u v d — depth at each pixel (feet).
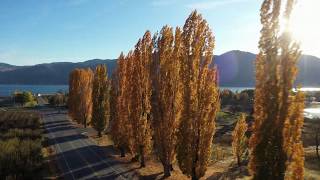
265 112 69.00
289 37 68.18
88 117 309.42
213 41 121.39
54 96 582.35
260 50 70.28
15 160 140.67
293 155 69.05
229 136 277.23
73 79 324.60
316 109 629.10
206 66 120.57
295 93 70.49
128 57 169.48
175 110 137.69
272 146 68.39
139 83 160.25
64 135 262.47
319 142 245.04
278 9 68.74
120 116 178.70
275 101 68.44
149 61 154.40
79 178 140.77
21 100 575.38
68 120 367.86
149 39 159.12
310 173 153.89
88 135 263.90
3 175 132.26
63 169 156.04
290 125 68.08
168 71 136.87
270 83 68.69
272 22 69.10
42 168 148.36
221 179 142.51
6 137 218.38
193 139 120.98
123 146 180.34
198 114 120.37
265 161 68.85
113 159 177.99
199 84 120.16
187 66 120.98
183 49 122.21
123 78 179.01
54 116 406.41
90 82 311.06
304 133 271.90
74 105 320.50
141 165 161.17
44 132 276.82
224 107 501.97
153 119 142.61
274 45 68.90
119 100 179.73
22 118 321.73
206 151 121.29
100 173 148.87
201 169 121.70
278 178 68.59
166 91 137.69
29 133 228.63
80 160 174.91
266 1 69.31
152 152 188.24
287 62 68.18
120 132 178.19
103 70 253.65
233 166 172.55
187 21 122.21
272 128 68.44
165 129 139.44
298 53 67.92
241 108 481.46
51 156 184.24
